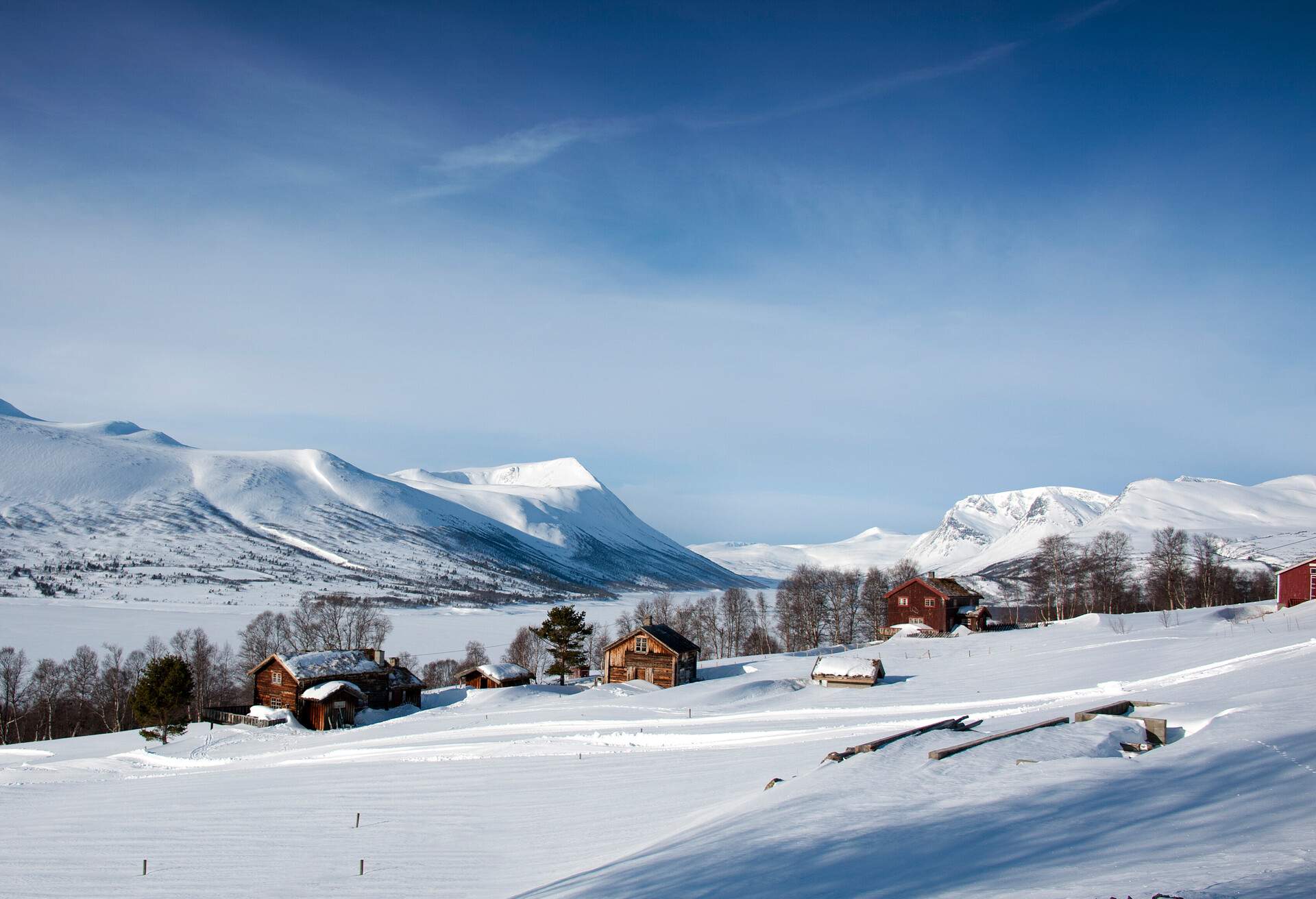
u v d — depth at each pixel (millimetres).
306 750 56656
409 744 52719
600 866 20688
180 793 40969
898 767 22219
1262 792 16250
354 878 24203
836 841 16578
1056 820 16016
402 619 199375
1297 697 25312
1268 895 10406
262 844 28984
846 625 153375
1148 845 13859
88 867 27734
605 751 41781
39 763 62688
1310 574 79188
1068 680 50844
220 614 180125
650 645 84375
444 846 26906
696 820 23734
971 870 13852
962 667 68312
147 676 69938
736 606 154625
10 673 92125
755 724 47469
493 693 79625
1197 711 26078
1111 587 132375
